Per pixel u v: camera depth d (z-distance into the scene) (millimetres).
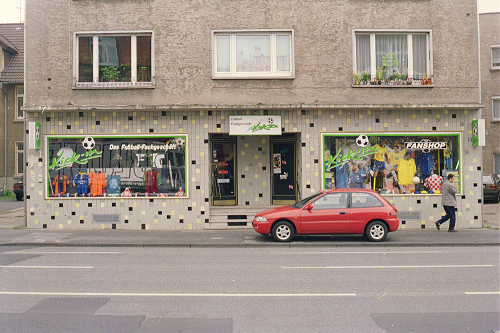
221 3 15352
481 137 15016
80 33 15320
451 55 15586
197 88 15250
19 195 26766
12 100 29719
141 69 15367
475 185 15484
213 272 8367
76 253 10852
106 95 15250
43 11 15344
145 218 15266
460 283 7461
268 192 17703
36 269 8680
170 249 11578
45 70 15289
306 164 15398
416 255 10438
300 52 15344
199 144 15305
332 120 15422
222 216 15766
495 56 28688
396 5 15531
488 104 28672
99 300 6414
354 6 15445
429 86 15469
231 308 6012
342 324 5355
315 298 6512
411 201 15461
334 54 15367
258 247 11992
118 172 15359
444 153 15578
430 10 15594
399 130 15516
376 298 6527
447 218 14547
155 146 15352
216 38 15414
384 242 12188
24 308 6020
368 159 15508
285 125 15375
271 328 5207
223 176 17766
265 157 17781
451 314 5777
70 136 15289
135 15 15297
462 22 15617
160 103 15250
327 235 13539
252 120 15266
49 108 14945
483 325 5352
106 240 12656
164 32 15305
